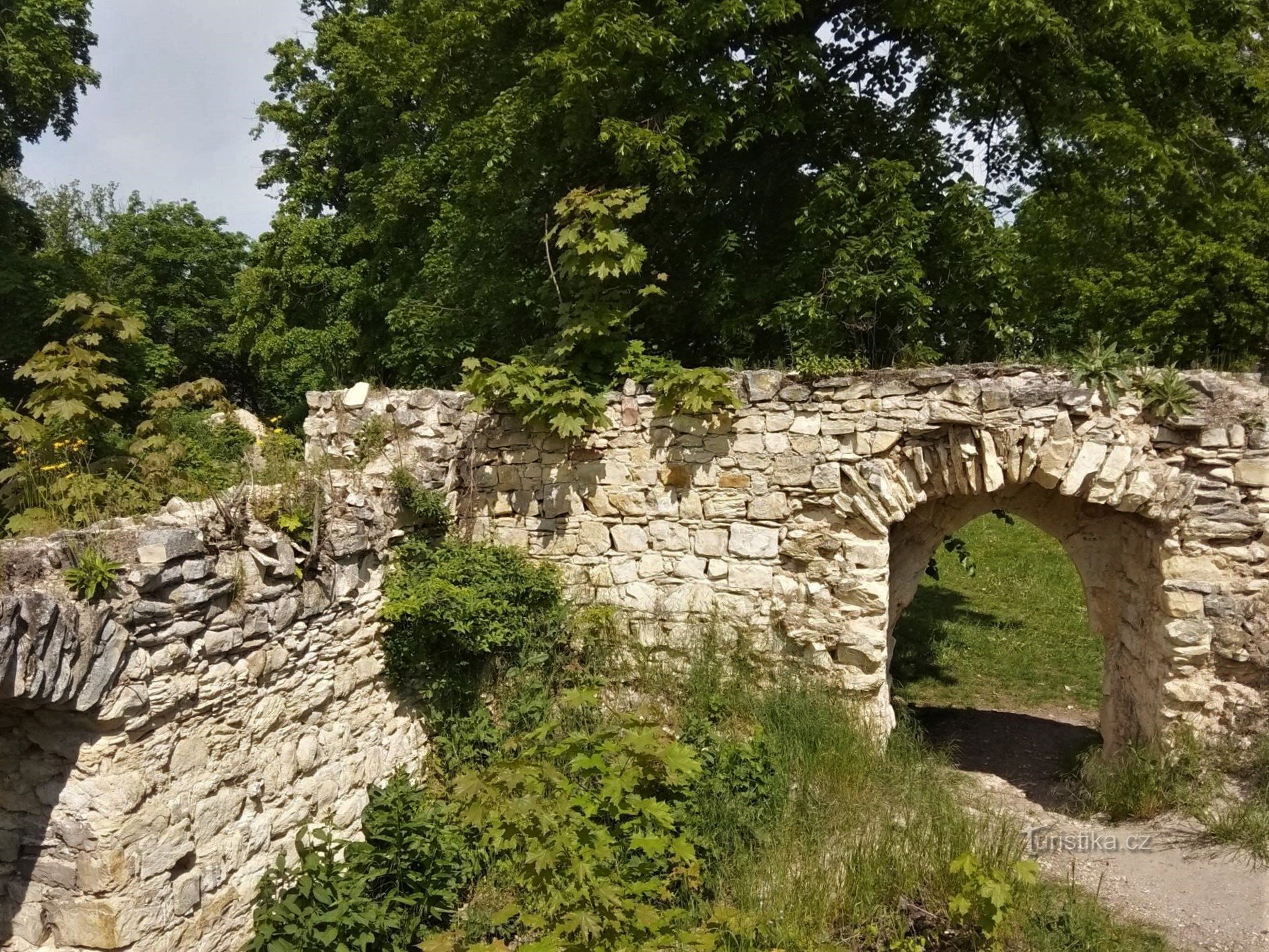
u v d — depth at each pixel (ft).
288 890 16.90
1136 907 16.98
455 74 34.83
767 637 22.86
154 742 14.84
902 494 21.67
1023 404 20.72
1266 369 30.27
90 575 13.61
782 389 22.34
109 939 13.98
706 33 26.43
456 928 17.92
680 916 13.60
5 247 47.19
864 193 27.91
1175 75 29.86
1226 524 20.38
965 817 18.85
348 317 58.13
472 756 22.00
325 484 19.99
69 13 46.78
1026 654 38.11
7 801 14.51
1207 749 20.40
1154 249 32.40
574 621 23.73
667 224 30.63
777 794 19.80
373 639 21.17
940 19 25.86
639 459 23.66
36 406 21.29
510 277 33.68
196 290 79.05
